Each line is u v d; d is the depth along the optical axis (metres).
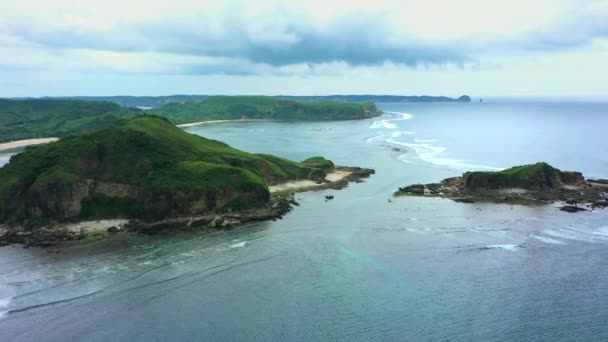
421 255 75.94
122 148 106.94
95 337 53.72
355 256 75.88
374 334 53.94
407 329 54.84
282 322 56.47
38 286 66.31
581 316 56.84
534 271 69.25
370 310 58.97
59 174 96.31
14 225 92.50
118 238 86.88
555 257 74.50
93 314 58.56
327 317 57.47
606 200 107.50
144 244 83.25
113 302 61.50
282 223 94.44
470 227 90.06
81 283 67.06
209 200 100.00
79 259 76.31
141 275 69.50
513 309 58.72
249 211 101.44
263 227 91.94
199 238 86.00
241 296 62.81
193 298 62.44
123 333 54.44
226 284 66.38
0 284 67.12
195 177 103.31
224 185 102.81
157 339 53.22
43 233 89.56
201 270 71.12
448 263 72.69
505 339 52.66
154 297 62.78
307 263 73.31
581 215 97.19
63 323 56.59
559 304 59.69
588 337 52.75
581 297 61.34
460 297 61.88
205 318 57.47
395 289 64.25
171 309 59.66
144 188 98.75
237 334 54.09
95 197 99.12
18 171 100.75
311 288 64.81
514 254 75.94
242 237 86.06
